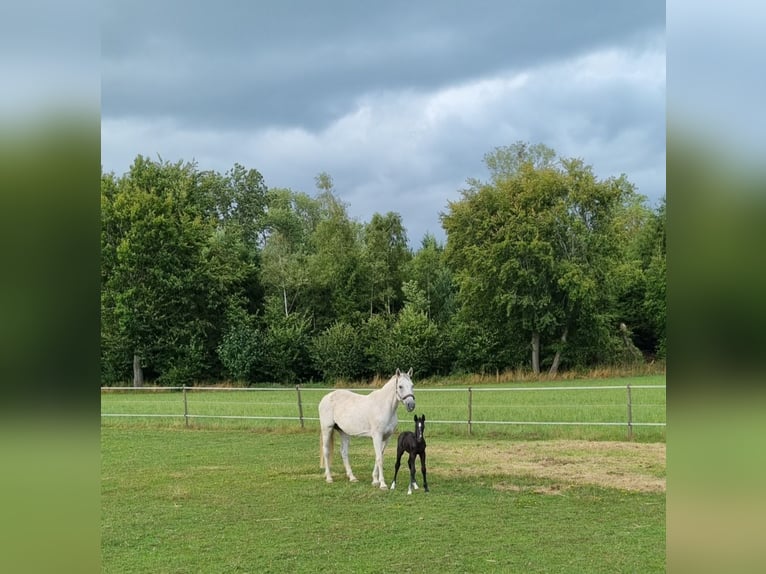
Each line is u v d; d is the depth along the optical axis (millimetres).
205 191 57938
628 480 10438
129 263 42312
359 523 8141
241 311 46406
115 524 8273
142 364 43438
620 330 46844
